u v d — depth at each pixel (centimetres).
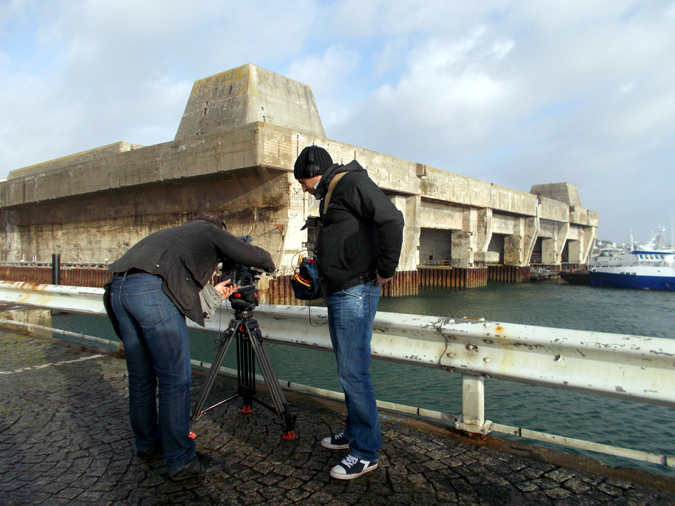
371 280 226
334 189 224
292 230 2034
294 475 222
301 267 241
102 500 202
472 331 254
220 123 2369
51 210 3328
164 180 2264
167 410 216
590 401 755
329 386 851
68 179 2858
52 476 224
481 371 253
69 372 406
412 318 280
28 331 598
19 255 3762
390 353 288
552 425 655
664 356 201
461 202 3291
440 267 3738
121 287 223
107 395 346
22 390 357
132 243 2745
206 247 242
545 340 232
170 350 218
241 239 262
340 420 292
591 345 220
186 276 230
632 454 217
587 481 212
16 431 279
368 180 217
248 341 293
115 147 3114
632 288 3453
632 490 203
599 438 609
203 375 397
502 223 4166
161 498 204
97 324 1497
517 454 241
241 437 269
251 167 1908
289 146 1973
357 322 223
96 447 257
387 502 196
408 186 2712
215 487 213
